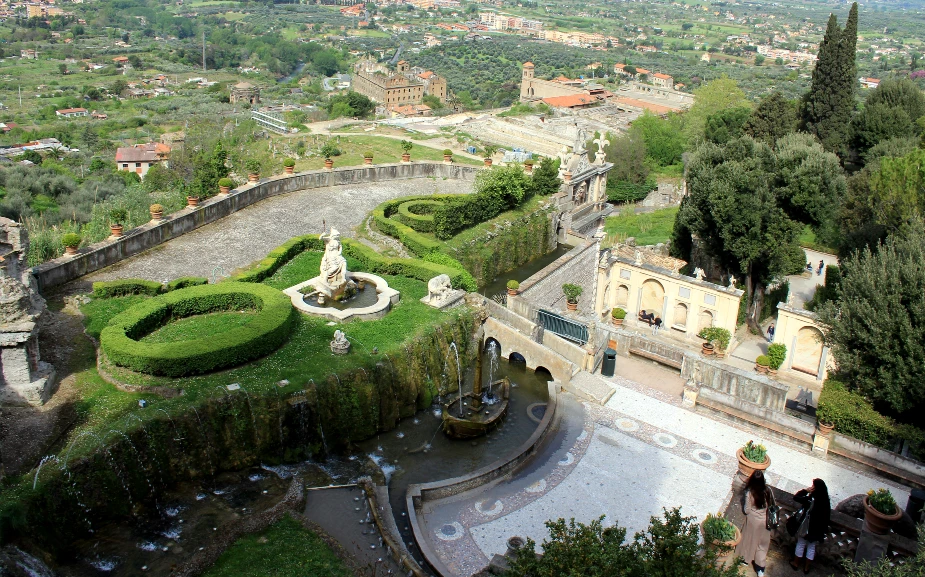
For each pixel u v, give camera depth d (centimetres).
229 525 3262
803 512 2753
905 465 3903
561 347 5097
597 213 8425
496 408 4512
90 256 5012
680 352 5000
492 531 3466
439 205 6494
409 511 3528
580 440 4253
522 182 7225
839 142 9962
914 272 4247
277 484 3706
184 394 3766
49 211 8362
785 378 5459
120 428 3412
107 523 3275
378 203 7044
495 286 6556
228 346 4053
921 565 2286
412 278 5562
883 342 4169
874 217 6812
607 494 3769
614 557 2155
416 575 3066
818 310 4756
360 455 4088
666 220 10469
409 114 18662
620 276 6347
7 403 3575
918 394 3994
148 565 3028
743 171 6366
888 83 10306
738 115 12200
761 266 6512
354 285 5184
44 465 3161
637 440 4269
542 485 3831
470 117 13088
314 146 9862
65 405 3631
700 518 3581
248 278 5072
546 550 2300
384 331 4644
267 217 6394
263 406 3822
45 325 4316
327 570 2984
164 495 3509
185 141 11481
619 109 17312
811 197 6297
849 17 9762
